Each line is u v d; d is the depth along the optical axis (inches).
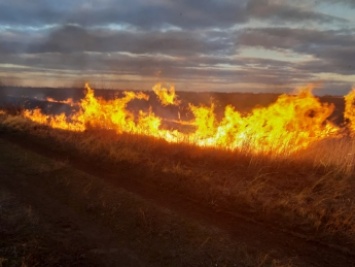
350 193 293.9
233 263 201.2
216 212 266.7
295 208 260.8
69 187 323.3
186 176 330.6
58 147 473.1
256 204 271.9
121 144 457.1
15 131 602.9
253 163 361.4
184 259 206.2
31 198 296.5
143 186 324.2
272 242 222.8
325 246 217.2
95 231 239.6
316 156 370.3
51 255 205.2
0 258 193.3
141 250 216.2
